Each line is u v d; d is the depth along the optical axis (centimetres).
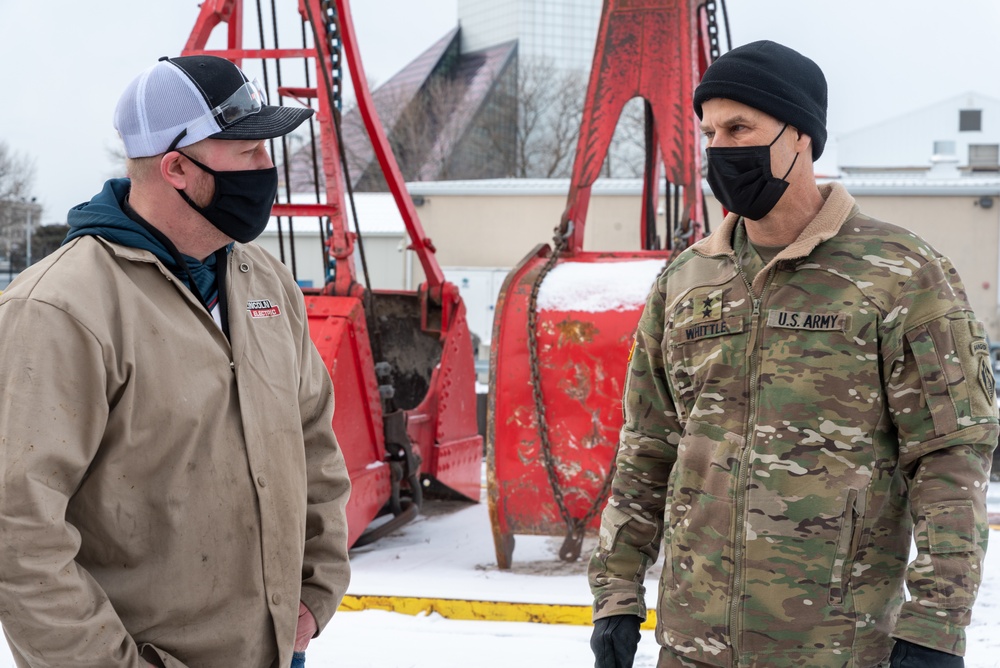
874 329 187
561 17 7750
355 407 577
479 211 2423
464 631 431
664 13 573
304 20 612
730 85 196
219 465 190
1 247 3775
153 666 182
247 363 199
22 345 169
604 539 219
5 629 168
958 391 181
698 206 577
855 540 187
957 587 174
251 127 193
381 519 704
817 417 188
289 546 201
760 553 189
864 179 2255
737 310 199
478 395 1095
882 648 189
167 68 194
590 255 591
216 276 204
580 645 409
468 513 731
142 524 182
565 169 5647
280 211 596
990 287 2119
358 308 579
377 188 4856
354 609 469
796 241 195
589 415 524
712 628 193
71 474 172
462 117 5622
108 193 194
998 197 2114
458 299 709
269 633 197
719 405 198
